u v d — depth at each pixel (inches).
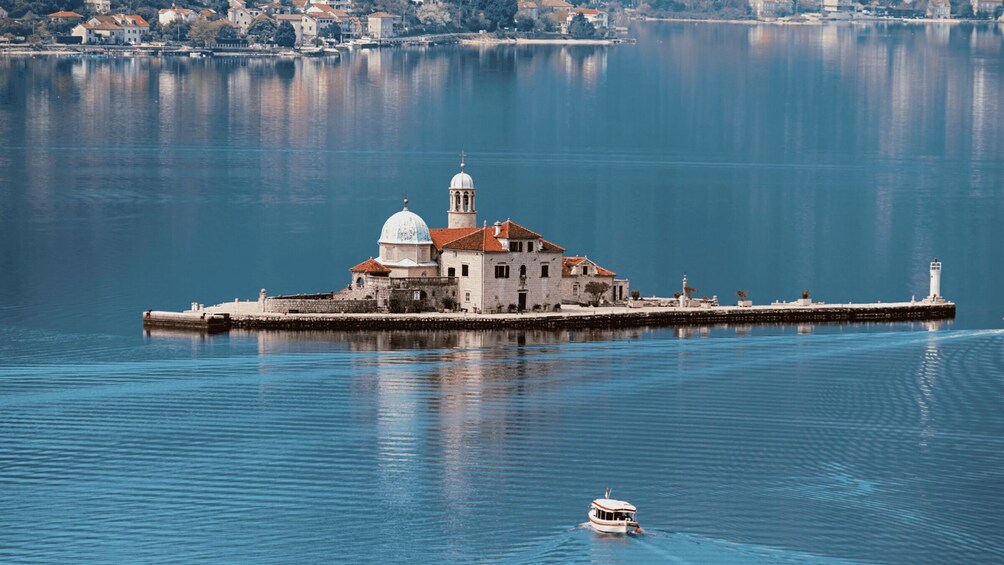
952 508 7657.5
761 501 7706.7
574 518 7445.9
